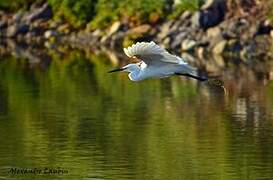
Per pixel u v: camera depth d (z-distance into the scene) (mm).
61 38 54281
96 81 38625
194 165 24250
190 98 34125
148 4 52594
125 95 34906
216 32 48312
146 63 19781
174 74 19891
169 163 24453
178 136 27531
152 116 30625
